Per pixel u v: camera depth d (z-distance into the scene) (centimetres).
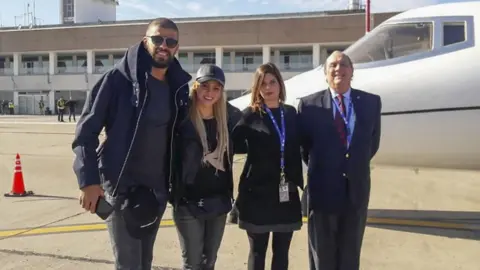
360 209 325
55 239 525
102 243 509
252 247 349
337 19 4050
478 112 516
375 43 583
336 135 323
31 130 2228
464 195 761
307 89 577
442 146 533
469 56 529
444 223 592
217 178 317
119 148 279
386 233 548
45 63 5000
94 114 275
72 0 5947
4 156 1270
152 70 287
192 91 311
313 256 343
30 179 919
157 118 284
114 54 4806
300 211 349
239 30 4291
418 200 727
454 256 467
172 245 504
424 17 565
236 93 4459
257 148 338
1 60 5203
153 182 292
